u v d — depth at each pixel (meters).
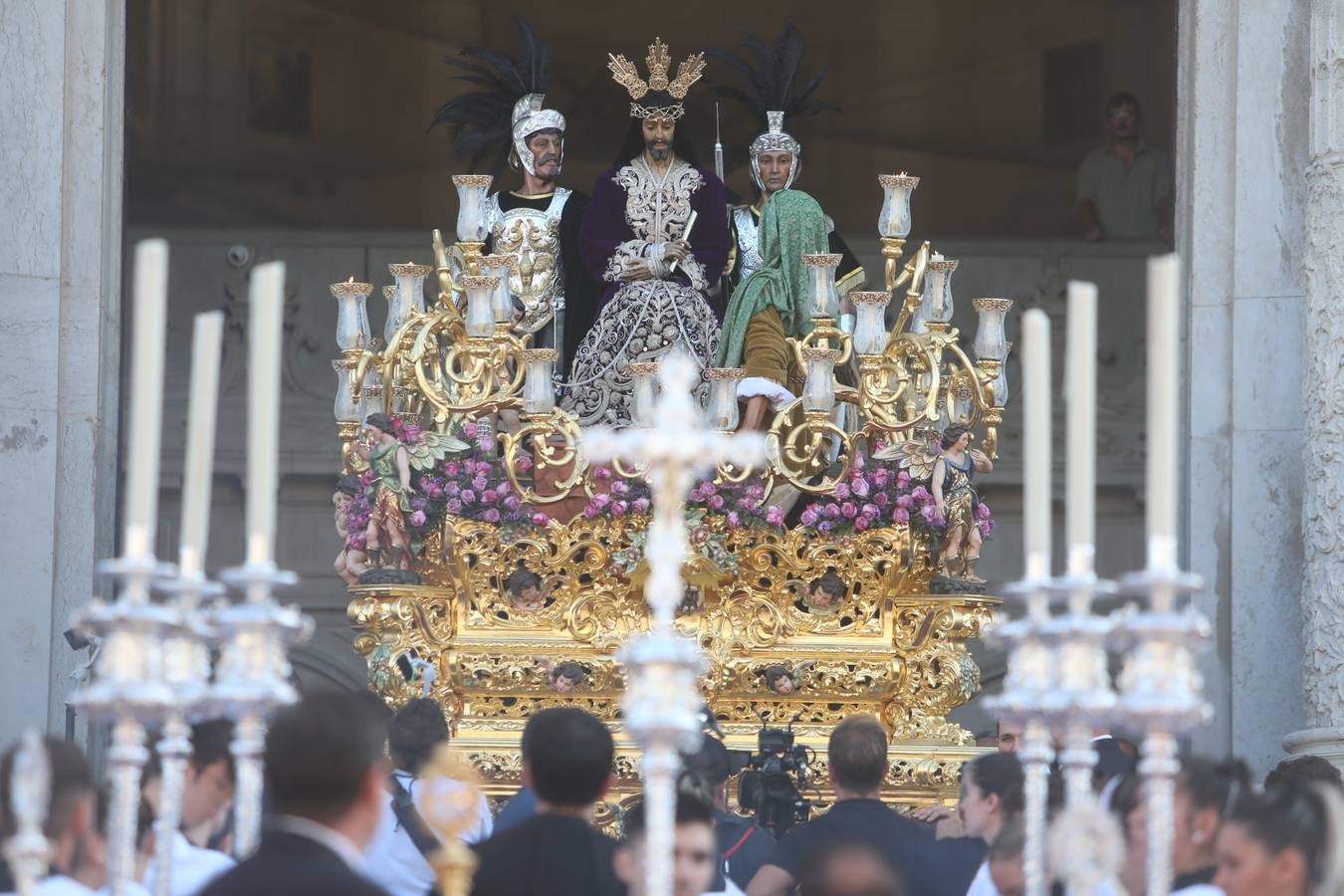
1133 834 21.50
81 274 45.50
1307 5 45.72
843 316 47.22
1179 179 46.91
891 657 41.38
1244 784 21.70
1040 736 19.56
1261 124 45.66
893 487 41.69
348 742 17.69
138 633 18.44
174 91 71.81
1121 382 69.50
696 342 45.62
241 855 19.38
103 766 44.25
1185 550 45.75
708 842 22.66
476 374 42.12
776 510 41.28
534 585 41.41
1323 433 41.88
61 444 44.84
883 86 74.44
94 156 45.88
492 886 21.88
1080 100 73.25
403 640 40.84
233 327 68.81
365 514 41.66
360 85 73.50
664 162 47.62
